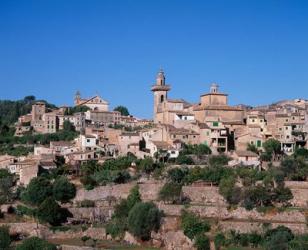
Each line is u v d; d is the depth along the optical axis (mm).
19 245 180750
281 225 181500
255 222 187125
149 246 188750
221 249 178500
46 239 196125
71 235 198625
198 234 184500
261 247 176750
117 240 195125
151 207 194000
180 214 199625
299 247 166500
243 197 199625
